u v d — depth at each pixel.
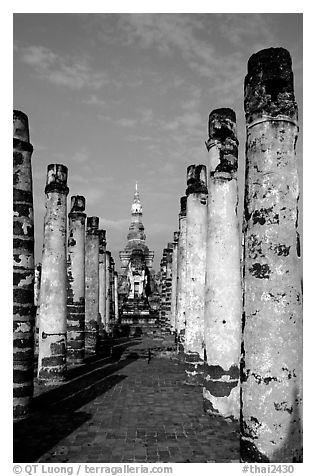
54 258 16.39
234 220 12.04
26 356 11.51
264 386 7.12
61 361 16.23
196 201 16.31
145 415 11.74
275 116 7.56
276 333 7.15
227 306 11.66
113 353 23.92
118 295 54.03
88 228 25.50
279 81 7.63
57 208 16.61
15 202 11.55
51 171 16.72
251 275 7.50
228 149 12.25
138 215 64.19
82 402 13.20
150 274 56.72
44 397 13.85
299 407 7.14
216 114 12.40
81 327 21.09
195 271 16.25
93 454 8.94
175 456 8.83
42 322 16.23
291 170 7.52
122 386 15.64
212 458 8.72
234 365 11.56
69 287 21.02
